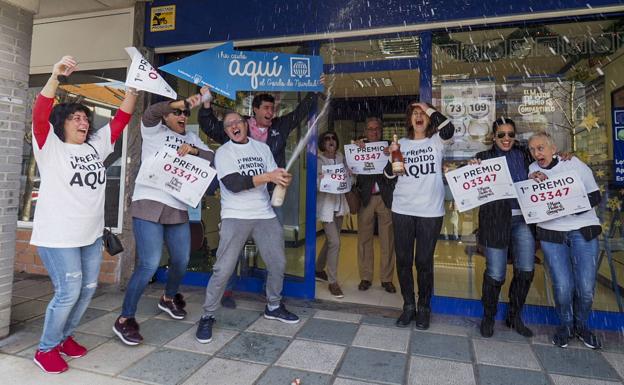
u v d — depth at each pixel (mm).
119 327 2895
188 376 2475
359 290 4297
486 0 3328
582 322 2943
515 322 3154
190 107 3020
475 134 3580
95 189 2523
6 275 2945
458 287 3615
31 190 4637
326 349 2859
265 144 3410
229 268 3000
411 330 3207
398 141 3354
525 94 3484
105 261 4277
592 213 2898
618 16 3266
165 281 4344
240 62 3637
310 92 3906
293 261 4047
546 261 2975
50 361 2477
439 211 3203
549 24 3412
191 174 3045
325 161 4023
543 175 2908
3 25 2869
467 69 3580
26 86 3041
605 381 2453
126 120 2775
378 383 2428
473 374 2533
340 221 4168
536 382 2441
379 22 3566
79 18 4465
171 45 4141
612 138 3322
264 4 3861
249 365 2619
